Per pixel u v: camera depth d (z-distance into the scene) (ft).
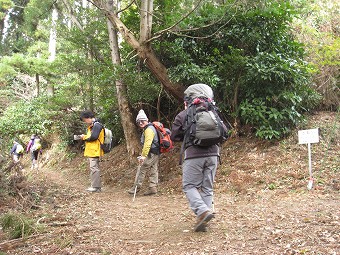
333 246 10.80
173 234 13.92
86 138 26.27
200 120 13.21
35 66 60.59
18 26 92.58
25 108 60.54
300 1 34.55
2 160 23.00
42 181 28.60
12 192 20.86
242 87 27.66
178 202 20.75
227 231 13.53
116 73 29.07
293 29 31.32
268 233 12.80
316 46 29.60
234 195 20.33
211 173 14.01
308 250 10.69
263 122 25.79
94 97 41.60
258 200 18.45
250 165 23.67
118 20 27.99
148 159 24.18
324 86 28.58
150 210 19.15
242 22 28.12
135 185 24.41
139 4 31.91
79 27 39.99
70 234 14.61
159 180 27.66
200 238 13.00
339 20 33.04
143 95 30.81
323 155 22.62
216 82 27.14
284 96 25.21
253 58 26.09
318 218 13.83
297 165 22.06
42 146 60.29
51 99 49.01
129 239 13.87
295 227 13.10
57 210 19.43
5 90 70.38
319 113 28.63
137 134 32.73
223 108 28.53
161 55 30.45
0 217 16.84
